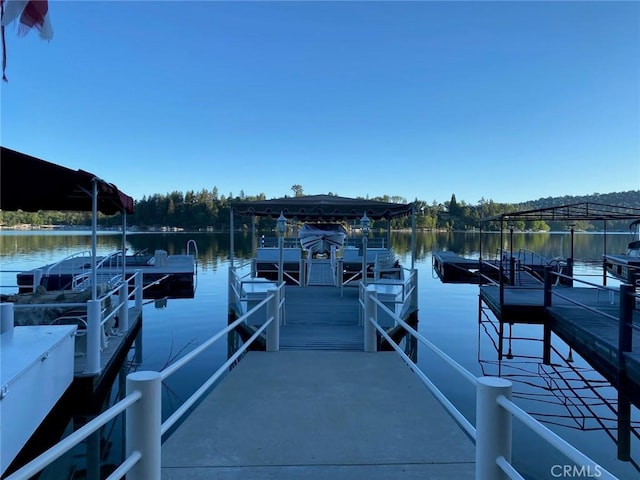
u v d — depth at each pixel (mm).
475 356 7766
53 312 6121
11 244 39781
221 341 8891
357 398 4145
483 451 2098
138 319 9570
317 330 7512
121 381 6594
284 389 4383
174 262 20719
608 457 4340
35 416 4137
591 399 5816
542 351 8062
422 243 51531
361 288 8039
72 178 5555
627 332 5922
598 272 21031
